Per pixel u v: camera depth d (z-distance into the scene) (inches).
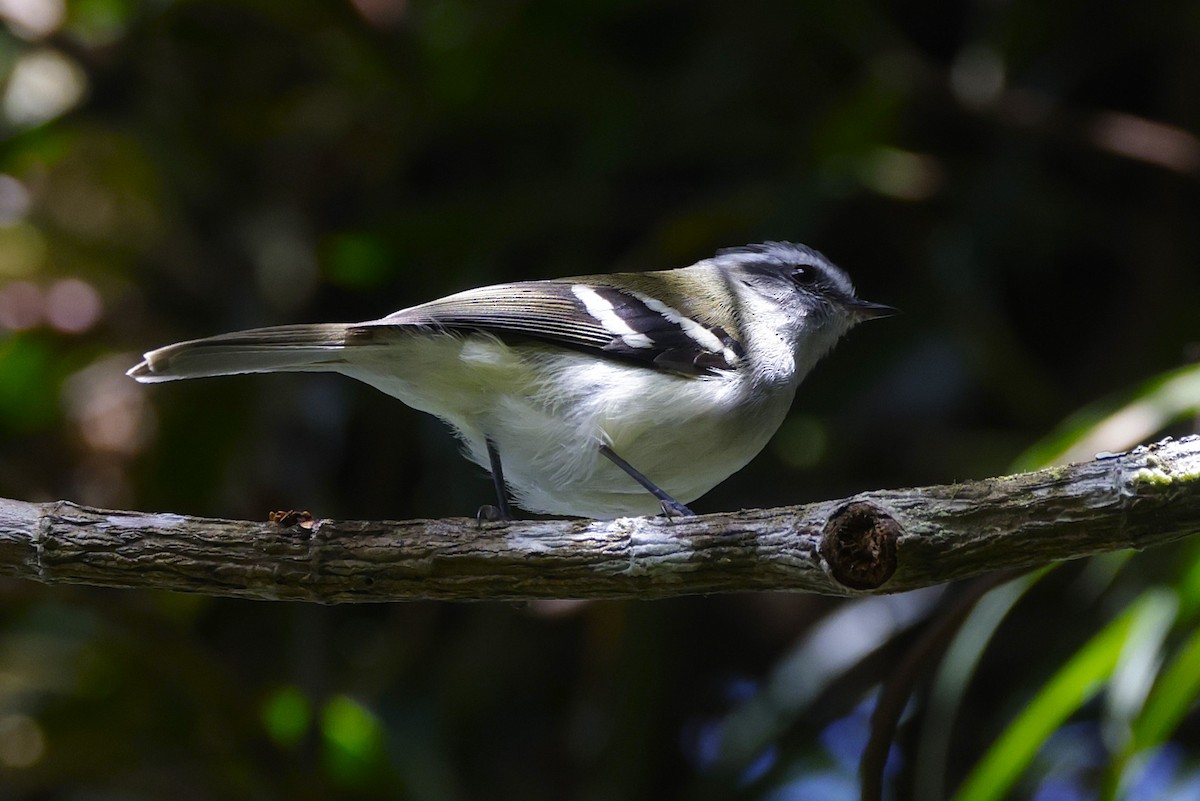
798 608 432.1
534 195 446.0
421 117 457.7
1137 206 450.3
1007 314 463.5
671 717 424.5
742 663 436.1
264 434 435.2
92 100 472.7
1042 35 444.8
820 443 429.7
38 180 478.6
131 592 389.4
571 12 443.8
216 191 481.7
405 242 437.4
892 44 441.4
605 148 448.8
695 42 463.5
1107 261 457.1
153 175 479.8
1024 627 414.0
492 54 442.6
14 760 404.2
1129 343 429.4
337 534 235.9
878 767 263.1
